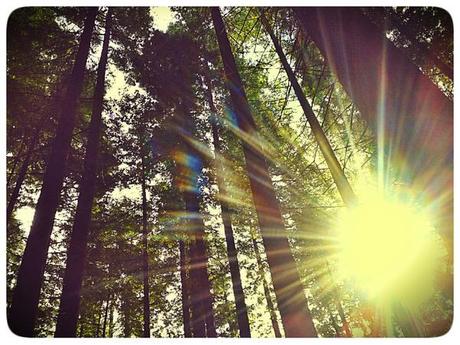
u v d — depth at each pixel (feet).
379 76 8.78
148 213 39.22
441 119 7.68
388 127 8.34
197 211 31.40
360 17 9.85
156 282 46.44
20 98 26.43
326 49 10.22
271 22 21.58
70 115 20.68
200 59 31.07
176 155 33.88
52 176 18.28
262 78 24.17
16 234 32.83
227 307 48.14
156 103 33.50
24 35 24.91
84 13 26.12
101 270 38.73
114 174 36.19
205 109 33.65
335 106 23.34
